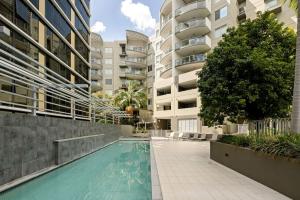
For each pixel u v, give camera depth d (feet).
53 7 57.00
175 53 122.31
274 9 86.84
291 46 38.50
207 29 112.16
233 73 33.78
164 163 34.01
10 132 23.70
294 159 17.38
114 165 39.50
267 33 39.58
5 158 22.80
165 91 136.46
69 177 30.07
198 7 111.75
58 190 24.07
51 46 55.57
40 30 49.70
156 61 159.12
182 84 118.42
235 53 34.60
